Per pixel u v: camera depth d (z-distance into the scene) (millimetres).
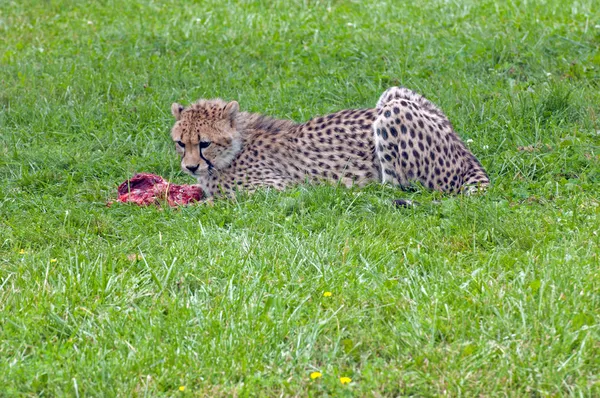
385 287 8828
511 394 7254
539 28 17500
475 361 7625
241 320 8258
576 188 11398
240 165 11844
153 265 9570
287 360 7832
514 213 10688
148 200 11633
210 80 16141
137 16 20141
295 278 9180
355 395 7395
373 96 15070
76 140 14156
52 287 9023
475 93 14625
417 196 11344
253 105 14828
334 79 16031
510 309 8258
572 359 7586
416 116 11484
